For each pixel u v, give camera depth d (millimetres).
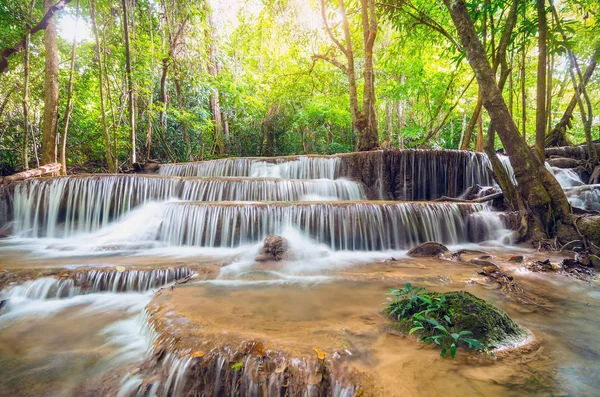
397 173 9539
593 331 2463
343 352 2018
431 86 15422
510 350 2098
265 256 5039
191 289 3543
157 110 14117
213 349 2082
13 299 3625
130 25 13477
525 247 5863
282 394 1847
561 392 1688
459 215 6707
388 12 11336
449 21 11195
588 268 4320
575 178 9953
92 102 13750
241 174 10898
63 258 5125
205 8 14078
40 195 7758
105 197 7746
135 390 2090
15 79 11914
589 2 9250
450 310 2328
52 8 8570
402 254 5809
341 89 19234
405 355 2033
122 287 3967
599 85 13914
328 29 12648
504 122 6008
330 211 6293
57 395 2141
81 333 2951
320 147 20641
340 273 4277
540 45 6254
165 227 6648
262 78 20266
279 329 2387
